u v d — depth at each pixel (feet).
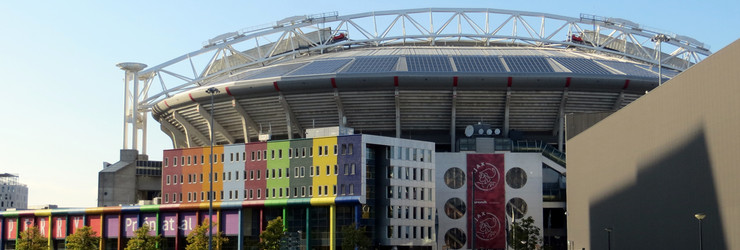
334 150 419.13
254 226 439.63
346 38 576.20
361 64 499.10
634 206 280.72
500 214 470.80
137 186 534.37
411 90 479.00
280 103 492.13
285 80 479.41
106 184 526.16
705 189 218.38
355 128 500.74
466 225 469.98
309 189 424.46
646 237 267.59
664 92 250.78
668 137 246.88
